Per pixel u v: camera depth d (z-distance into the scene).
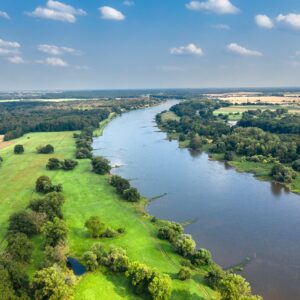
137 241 102.31
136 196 136.75
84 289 79.06
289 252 100.44
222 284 72.88
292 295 81.44
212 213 128.25
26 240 90.69
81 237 105.31
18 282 73.62
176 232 104.44
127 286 80.31
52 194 122.88
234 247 103.38
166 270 86.44
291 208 133.00
